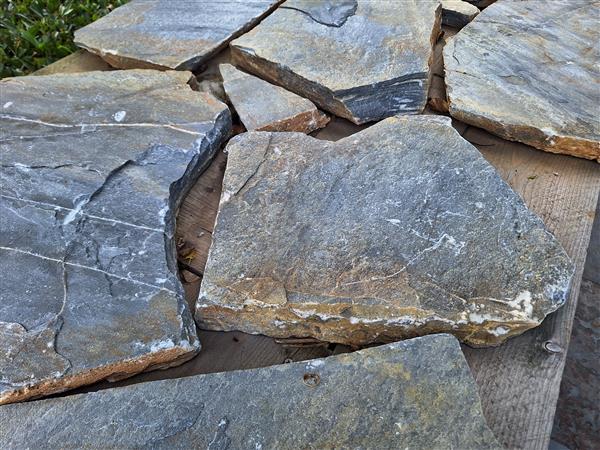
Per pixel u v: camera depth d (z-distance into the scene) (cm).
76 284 53
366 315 49
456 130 68
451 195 57
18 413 45
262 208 59
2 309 52
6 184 62
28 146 67
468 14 87
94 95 75
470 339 50
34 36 107
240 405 44
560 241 59
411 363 45
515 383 48
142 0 96
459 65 76
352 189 60
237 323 53
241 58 82
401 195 58
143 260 55
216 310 52
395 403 43
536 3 87
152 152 66
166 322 50
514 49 78
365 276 52
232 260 55
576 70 75
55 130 69
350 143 65
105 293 53
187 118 71
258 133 67
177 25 89
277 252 55
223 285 53
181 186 65
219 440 43
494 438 41
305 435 42
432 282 51
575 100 70
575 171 66
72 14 113
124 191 62
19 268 55
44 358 48
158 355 49
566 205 62
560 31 81
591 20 83
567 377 74
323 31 82
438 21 85
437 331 50
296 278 53
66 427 44
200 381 46
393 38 79
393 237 55
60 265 55
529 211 55
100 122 70
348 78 73
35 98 74
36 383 47
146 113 71
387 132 65
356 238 55
